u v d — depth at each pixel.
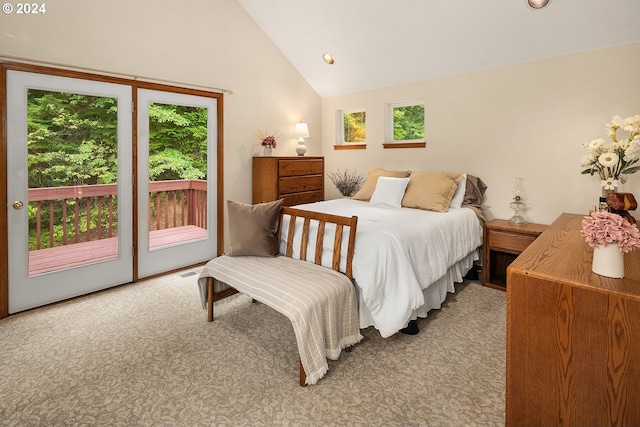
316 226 2.49
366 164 4.62
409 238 2.33
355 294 2.15
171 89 3.38
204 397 1.68
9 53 2.47
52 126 2.72
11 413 1.57
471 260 3.33
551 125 3.15
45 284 2.74
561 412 1.23
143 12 3.15
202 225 3.82
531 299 1.27
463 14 3.00
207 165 3.78
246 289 2.08
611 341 1.11
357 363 1.98
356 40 3.76
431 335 2.29
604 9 2.56
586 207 3.04
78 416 1.55
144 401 1.65
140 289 3.12
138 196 3.25
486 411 1.58
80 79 2.81
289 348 2.13
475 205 3.52
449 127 3.81
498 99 3.44
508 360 1.33
